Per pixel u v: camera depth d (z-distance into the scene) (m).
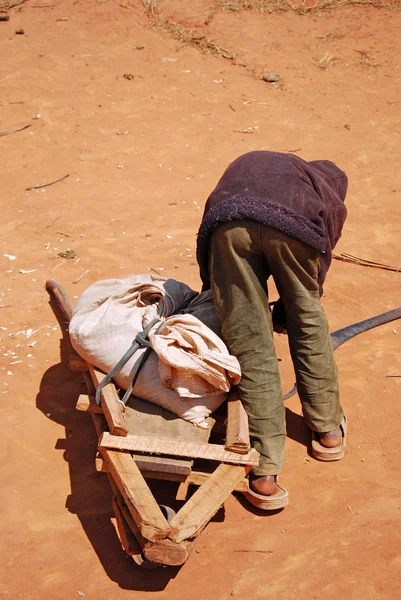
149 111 9.41
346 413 4.84
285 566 3.77
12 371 5.11
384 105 9.85
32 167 8.10
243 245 3.82
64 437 4.56
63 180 7.89
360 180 8.06
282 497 4.02
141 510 3.34
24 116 9.13
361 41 11.52
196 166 8.27
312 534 3.96
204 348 3.90
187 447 3.73
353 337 5.60
